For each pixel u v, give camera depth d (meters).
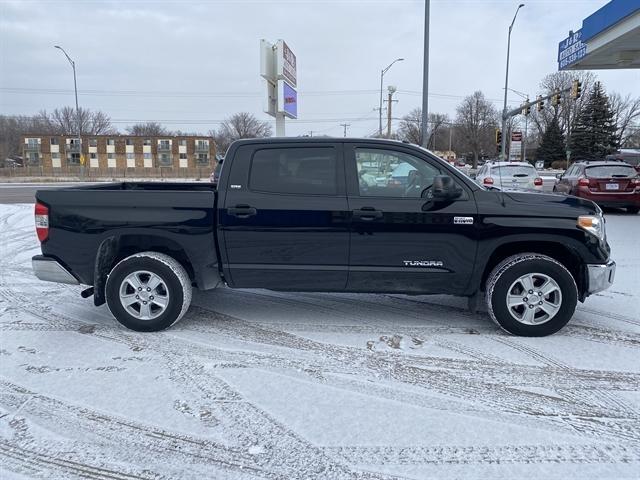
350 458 2.83
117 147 94.06
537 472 2.70
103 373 3.89
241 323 5.07
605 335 4.69
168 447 2.94
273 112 14.06
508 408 3.37
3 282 6.70
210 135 108.38
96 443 2.97
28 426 3.15
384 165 4.62
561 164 69.06
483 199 4.54
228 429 3.12
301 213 4.57
